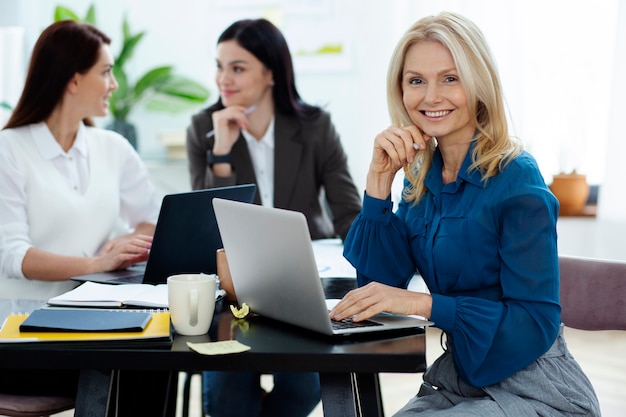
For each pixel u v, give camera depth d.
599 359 3.26
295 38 3.85
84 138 2.37
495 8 3.53
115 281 1.91
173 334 1.44
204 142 2.69
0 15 3.96
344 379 1.38
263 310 1.55
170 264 1.82
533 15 3.55
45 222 2.24
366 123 3.75
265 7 3.87
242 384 2.21
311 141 2.62
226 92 2.60
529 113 3.63
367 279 1.75
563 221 3.65
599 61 3.58
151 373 1.76
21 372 1.75
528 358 1.47
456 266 1.58
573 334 3.63
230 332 1.45
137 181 2.52
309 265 1.37
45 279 2.11
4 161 2.20
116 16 3.98
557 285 1.50
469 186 1.60
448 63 1.58
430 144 1.72
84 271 2.06
